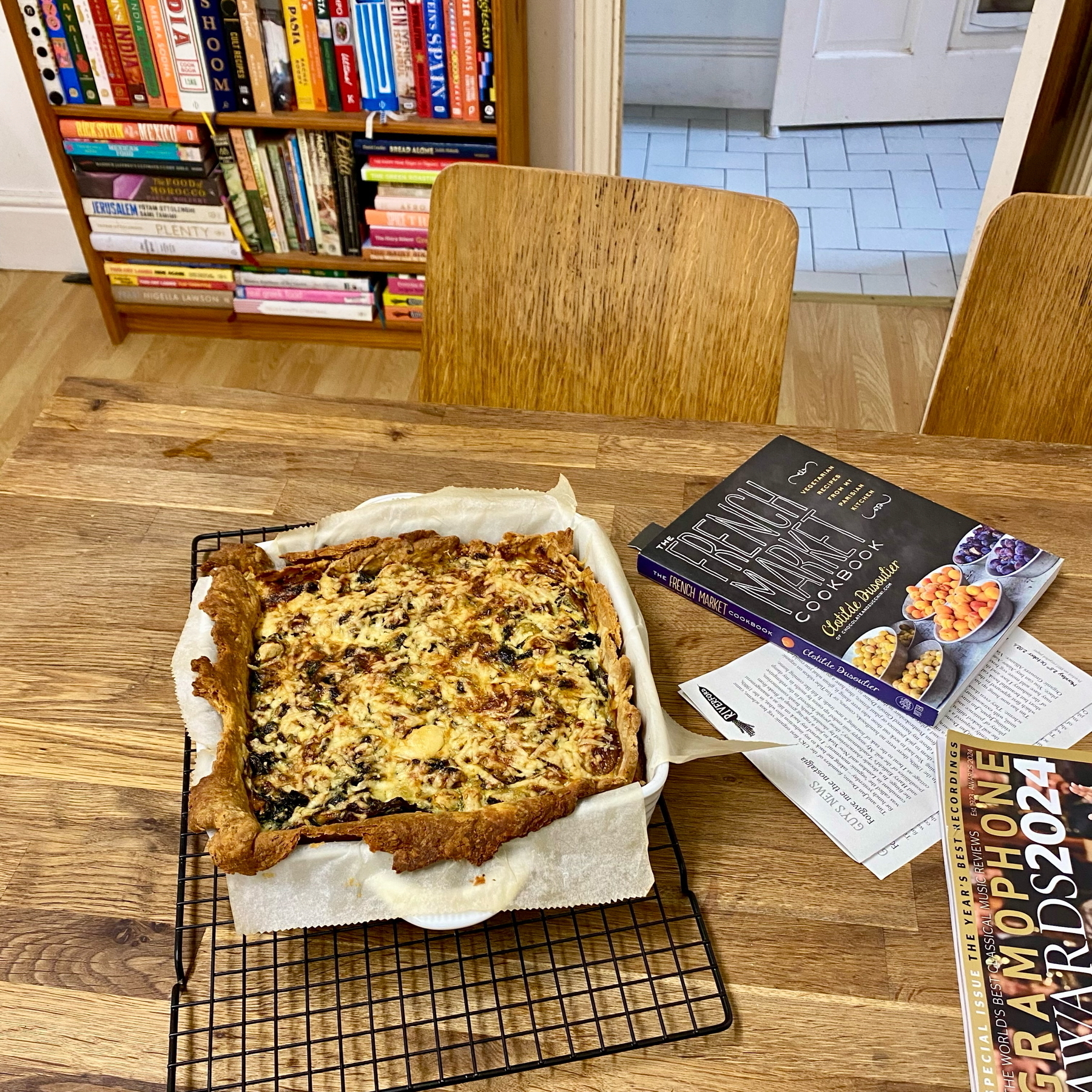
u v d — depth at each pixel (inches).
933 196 125.6
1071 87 79.0
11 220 110.8
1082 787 31.7
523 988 28.4
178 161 90.3
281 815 29.6
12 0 82.0
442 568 37.3
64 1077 26.5
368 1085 26.4
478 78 83.6
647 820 29.4
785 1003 28.0
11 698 35.4
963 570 38.4
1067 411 49.5
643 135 137.2
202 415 46.8
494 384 53.7
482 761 31.0
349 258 97.0
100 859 31.0
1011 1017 26.9
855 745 34.0
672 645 37.5
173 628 37.8
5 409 97.6
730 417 52.1
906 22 127.2
